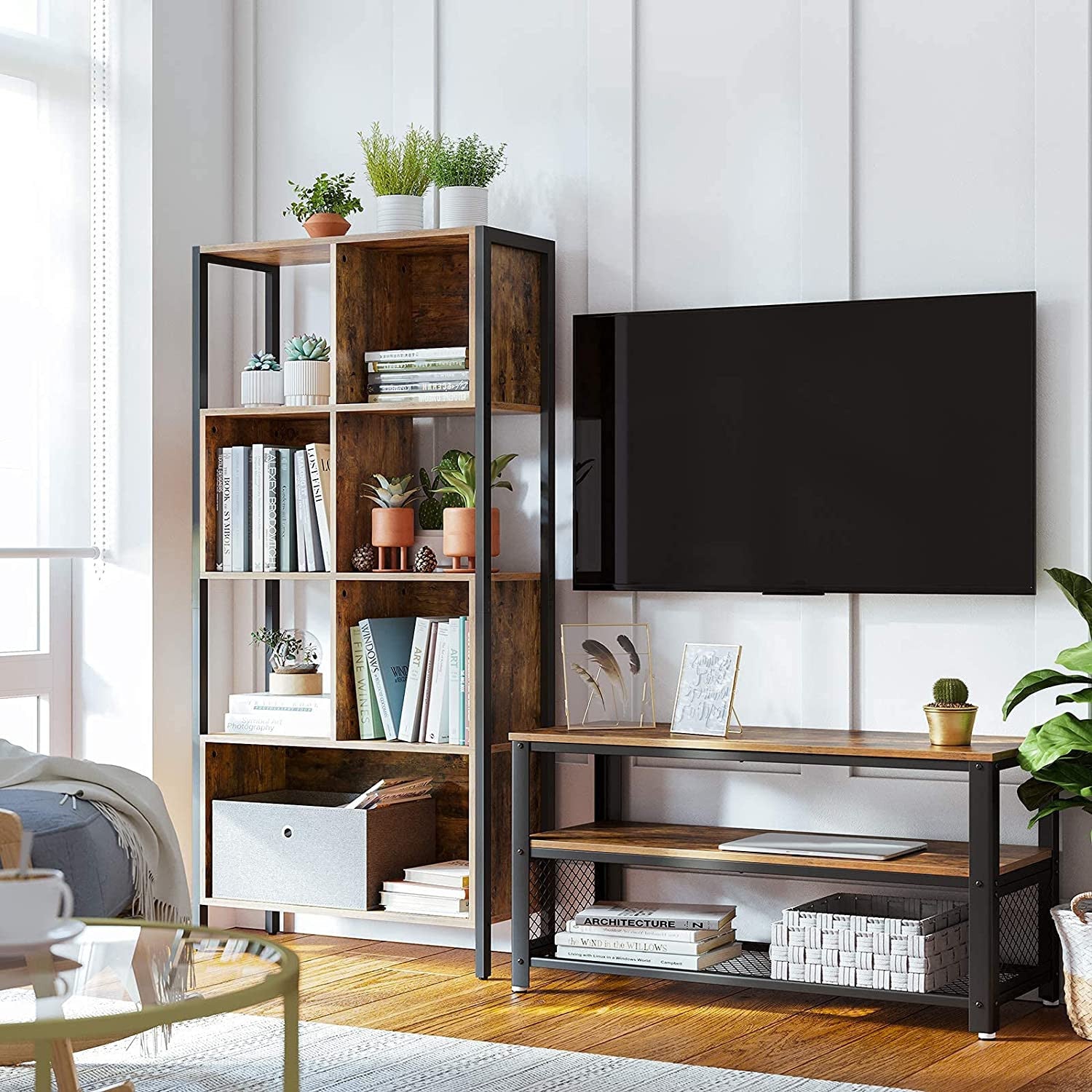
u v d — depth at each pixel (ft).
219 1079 10.43
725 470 13.42
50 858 10.79
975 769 11.27
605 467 13.88
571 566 14.24
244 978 7.52
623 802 13.97
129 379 15.11
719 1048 11.11
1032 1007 12.27
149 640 14.97
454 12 14.93
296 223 15.66
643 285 14.05
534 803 14.07
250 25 15.87
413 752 14.71
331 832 13.82
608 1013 12.08
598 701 14.10
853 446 12.97
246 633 15.66
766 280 13.57
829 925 11.75
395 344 14.67
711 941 12.42
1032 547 12.38
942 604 12.89
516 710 13.91
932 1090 10.11
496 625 13.64
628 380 13.79
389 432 14.60
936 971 11.61
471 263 13.35
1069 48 12.45
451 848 14.62
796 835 12.75
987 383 12.53
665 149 13.97
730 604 13.64
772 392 13.26
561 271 14.39
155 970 7.78
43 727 15.12
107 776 12.20
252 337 15.70
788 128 13.48
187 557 15.30
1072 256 12.44
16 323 14.76
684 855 12.27
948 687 11.76
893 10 13.12
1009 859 11.77
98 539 15.21
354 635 14.05
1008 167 12.71
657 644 13.93
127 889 11.69
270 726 14.30
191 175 15.42
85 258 15.20
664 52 13.98
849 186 13.19
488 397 13.34
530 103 14.56
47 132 15.02
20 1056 8.55
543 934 13.55
